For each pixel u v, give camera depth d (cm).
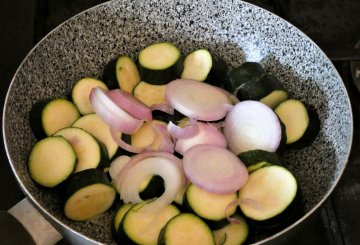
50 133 39
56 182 35
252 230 35
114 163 38
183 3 43
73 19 41
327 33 49
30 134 39
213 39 45
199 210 34
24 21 48
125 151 39
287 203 33
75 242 31
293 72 43
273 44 43
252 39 44
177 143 38
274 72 44
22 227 31
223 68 44
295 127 39
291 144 40
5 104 35
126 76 43
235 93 42
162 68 42
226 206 34
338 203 38
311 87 41
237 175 35
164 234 32
